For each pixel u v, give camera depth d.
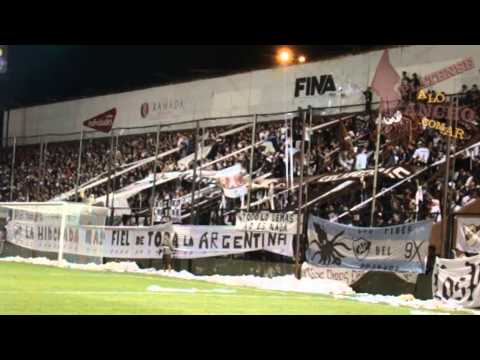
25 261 28.55
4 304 12.30
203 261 26.02
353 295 19.09
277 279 21.59
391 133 25.17
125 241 26.69
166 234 25.55
